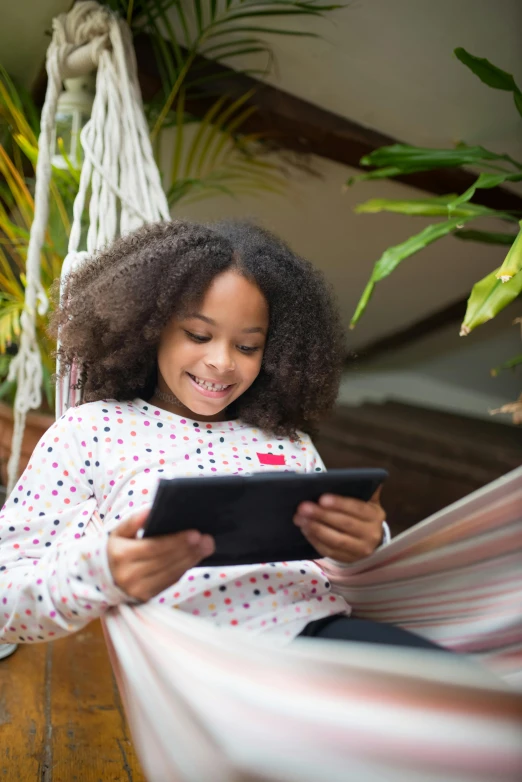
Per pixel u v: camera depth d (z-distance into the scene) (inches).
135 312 44.4
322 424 134.8
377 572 41.7
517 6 74.8
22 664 60.8
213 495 34.2
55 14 76.5
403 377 149.6
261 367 48.9
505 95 83.8
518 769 29.1
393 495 125.9
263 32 79.5
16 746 48.8
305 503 37.7
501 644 38.5
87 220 74.0
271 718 29.5
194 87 82.2
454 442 133.3
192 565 35.7
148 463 42.6
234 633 31.4
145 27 77.5
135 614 34.6
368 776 29.0
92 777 46.2
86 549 35.4
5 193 85.5
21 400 65.6
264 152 93.0
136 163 62.3
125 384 47.1
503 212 69.0
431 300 118.6
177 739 31.6
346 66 82.9
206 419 47.7
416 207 70.4
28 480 42.1
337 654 30.3
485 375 141.8
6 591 37.9
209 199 100.3
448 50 80.1
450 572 39.5
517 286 55.6
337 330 52.2
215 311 43.5
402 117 89.0
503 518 36.1
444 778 29.0
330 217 103.5
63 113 69.1
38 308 70.8
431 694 29.5
